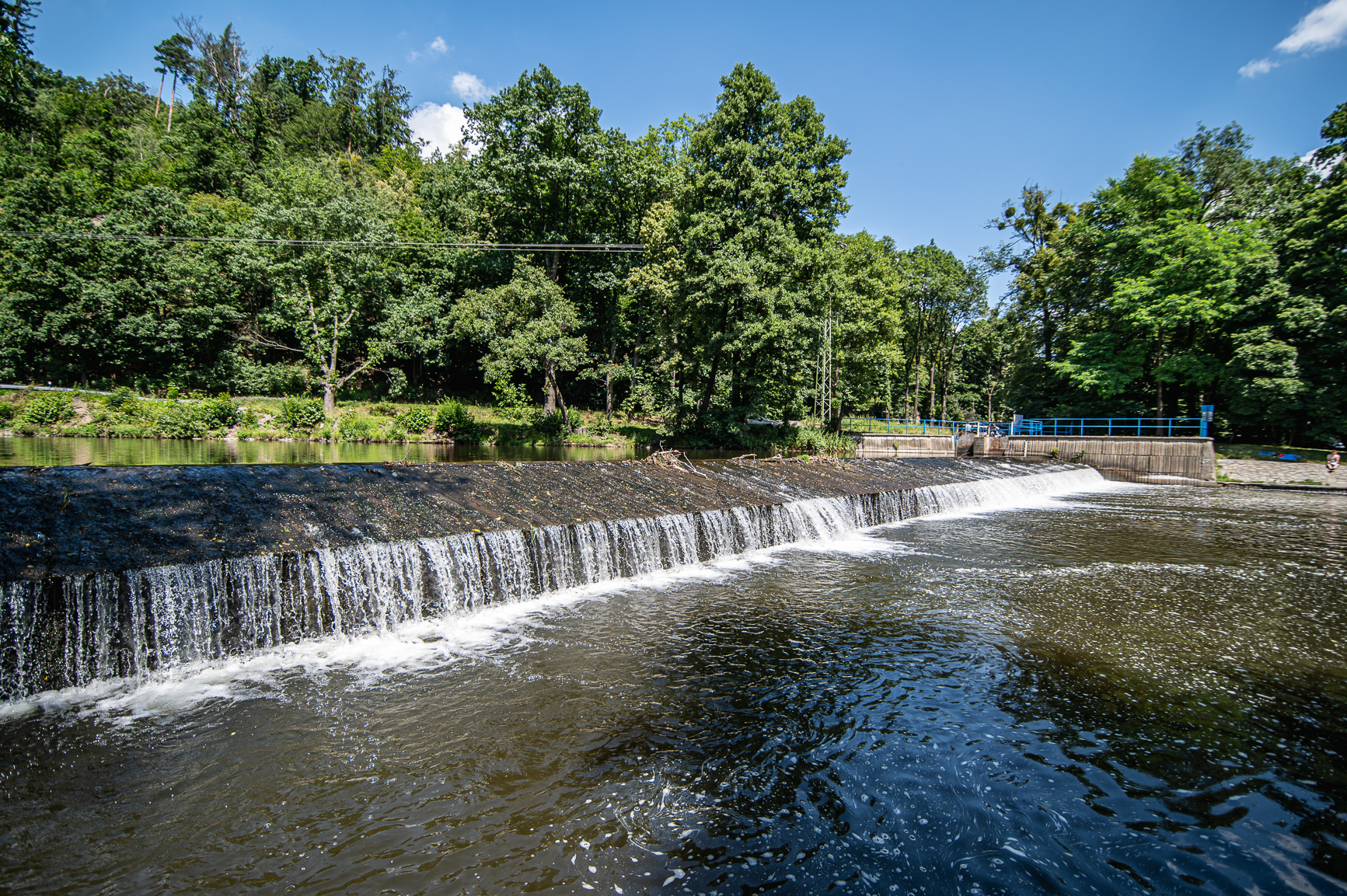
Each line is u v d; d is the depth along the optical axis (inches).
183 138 2476.6
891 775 237.0
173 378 1461.6
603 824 206.2
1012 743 261.6
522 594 428.5
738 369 1407.5
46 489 365.7
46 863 180.7
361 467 519.2
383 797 216.4
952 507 890.1
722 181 1315.2
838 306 1501.0
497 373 1382.9
